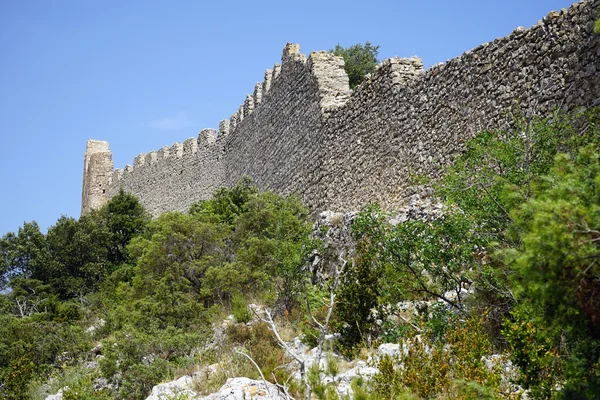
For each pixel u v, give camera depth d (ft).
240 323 63.67
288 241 78.95
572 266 25.09
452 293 47.85
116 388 58.59
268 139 114.42
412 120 71.46
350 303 50.52
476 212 44.45
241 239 86.99
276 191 107.24
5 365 76.13
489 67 59.98
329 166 88.74
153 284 82.48
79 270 118.83
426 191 66.28
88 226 125.08
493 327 41.78
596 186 26.00
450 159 64.23
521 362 33.35
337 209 85.46
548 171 40.81
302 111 99.60
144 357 60.85
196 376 50.52
